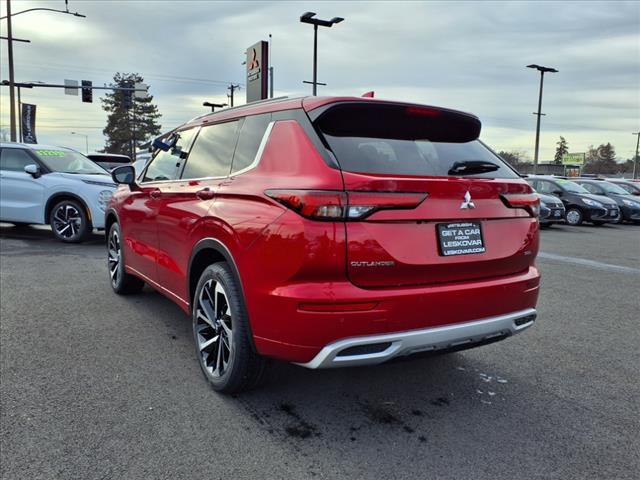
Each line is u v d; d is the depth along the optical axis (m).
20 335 4.23
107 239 5.86
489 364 3.89
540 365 3.89
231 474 2.40
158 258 4.27
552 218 15.97
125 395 3.18
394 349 2.62
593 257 9.56
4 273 6.52
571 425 2.95
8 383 3.30
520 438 2.79
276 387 3.37
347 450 2.63
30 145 9.59
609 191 20.31
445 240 2.75
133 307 5.11
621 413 3.11
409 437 2.78
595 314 5.37
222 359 3.18
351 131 2.86
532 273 3.21
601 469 2.51
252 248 2.75
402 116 3.06
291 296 2.53
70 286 5.93
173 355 3.87
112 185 8.91
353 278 2.53
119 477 2.36
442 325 2.74
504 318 2.97
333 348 2.51
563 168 70.81
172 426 2.82
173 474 2.39
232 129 3.51
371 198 2.52
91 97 27.61
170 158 4.40
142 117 74.50
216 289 3.20
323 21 22.92
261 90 23.83
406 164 2.81
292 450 2.62
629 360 4.02
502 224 3.03
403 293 2.59
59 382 3.34
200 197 3.44
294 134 2.82
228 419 2.92
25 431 2.72
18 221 9.28
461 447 2.69
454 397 3.29
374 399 3.24
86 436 2.69
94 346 4.02
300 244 2.50
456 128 3.33
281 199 2.62
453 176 2.89
